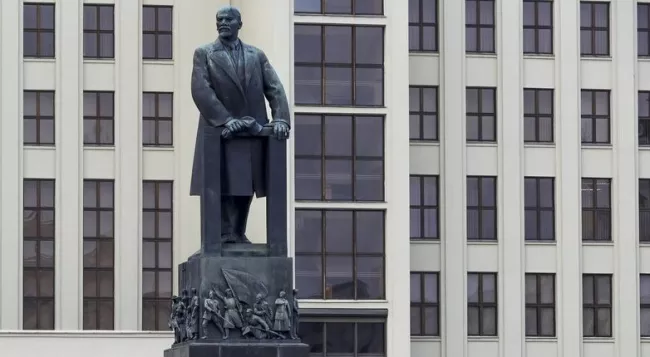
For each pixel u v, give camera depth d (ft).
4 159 215.10
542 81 223.71
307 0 204.23
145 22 218.59
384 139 205.16
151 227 216.33
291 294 83.66
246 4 212.84
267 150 84.58
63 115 216.54
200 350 82.48
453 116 220.64
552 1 224.53
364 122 204.85
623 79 225.15
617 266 223.92
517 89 222.28
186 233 216.33
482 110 222.07
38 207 215.31
